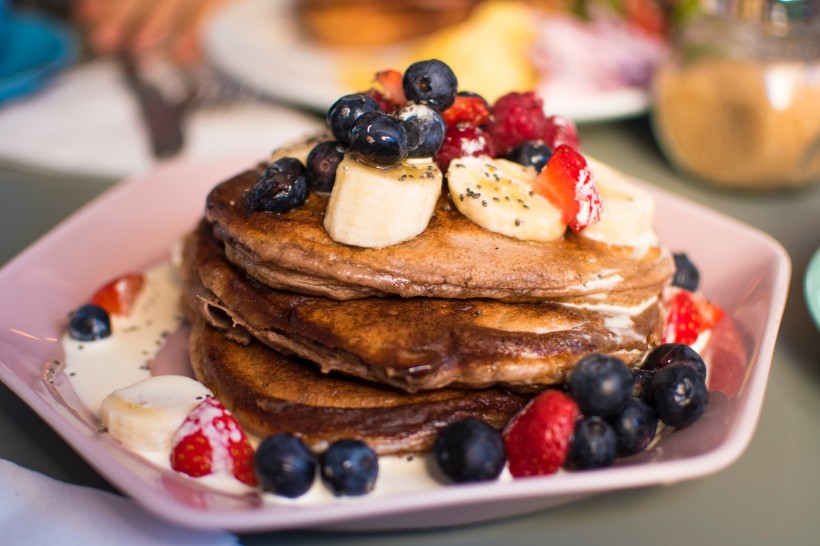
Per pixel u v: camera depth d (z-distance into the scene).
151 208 0.45
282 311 0.33
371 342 0.32
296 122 0.57
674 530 0.32
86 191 0.52
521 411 0.32
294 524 0.29
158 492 0.29
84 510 0.31
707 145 0.51
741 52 0.50
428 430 0.32
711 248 0.43
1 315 0.38
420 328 0.32
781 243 0.47
